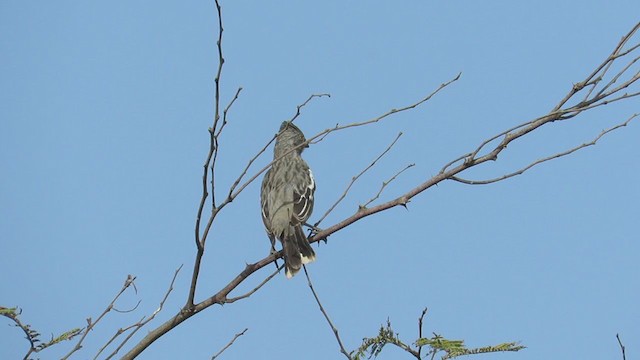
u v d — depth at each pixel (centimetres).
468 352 845
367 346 891
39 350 864
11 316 848
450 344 849
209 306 1010
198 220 959
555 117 1084
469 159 1096
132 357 978
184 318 997
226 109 934
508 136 1107
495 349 841
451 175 1109
